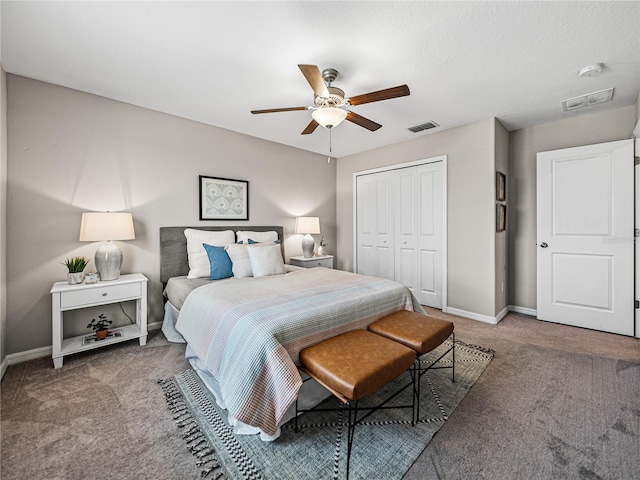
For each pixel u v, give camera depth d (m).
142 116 2.89
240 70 2.21
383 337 1.81
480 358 2.37
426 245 3.85
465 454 1.36
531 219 3.53
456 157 3.49
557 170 3.20
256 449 1.39
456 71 2.23
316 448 1.41
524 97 2.69
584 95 2.65
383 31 1.77
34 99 2.33
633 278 2.81
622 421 1.58
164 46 1.92
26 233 2.31
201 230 3.25
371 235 4.56
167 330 2.79
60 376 2.06
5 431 1.50
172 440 1.45
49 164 2.40
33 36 1.80
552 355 2.43
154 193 2.99
